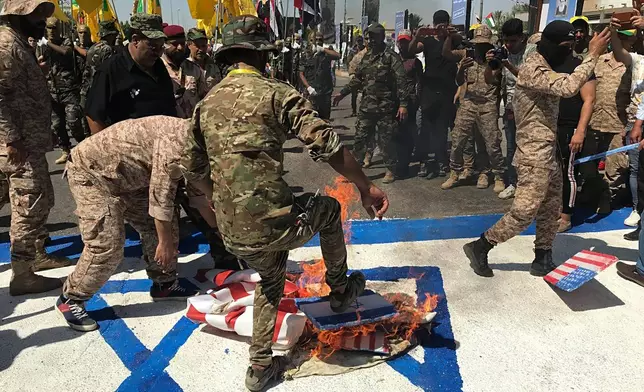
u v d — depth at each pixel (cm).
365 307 267
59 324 303
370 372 252
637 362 259
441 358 262
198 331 292
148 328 298
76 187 278
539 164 312
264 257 220
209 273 351
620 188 514
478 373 251
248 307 287
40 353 274
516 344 274
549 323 293
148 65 359
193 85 476
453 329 287
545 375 250
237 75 212
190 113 475
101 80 351
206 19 780
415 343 272
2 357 271
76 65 709
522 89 317
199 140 220
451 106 564
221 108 205
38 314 315
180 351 272
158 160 250
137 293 342
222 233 214
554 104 312
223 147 203
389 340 271
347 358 261
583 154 509
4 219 512
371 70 537
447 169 552
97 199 277
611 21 286
